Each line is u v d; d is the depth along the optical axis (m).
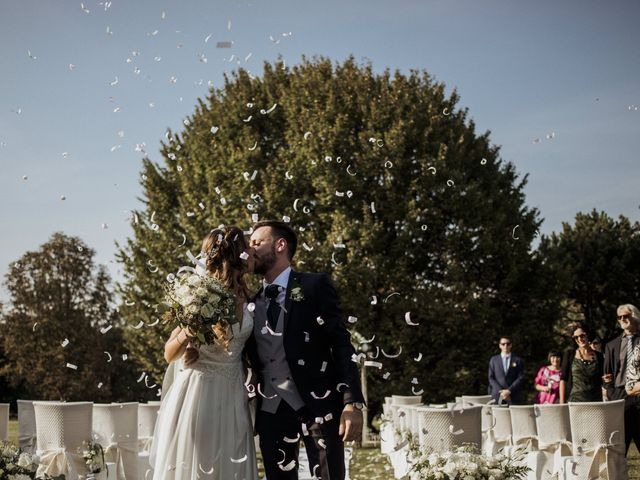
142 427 8.28
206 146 18.27
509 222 18.39
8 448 4.51
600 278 30.92
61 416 6.23
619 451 6.11
